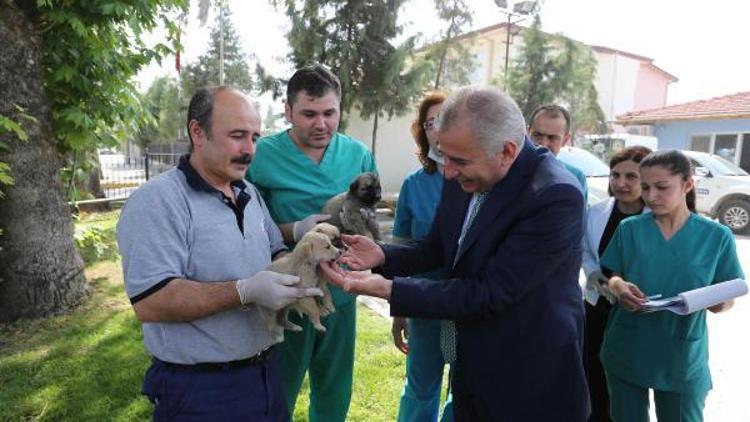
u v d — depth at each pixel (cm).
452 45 1644
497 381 214
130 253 194
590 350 338
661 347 279
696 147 1950
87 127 587
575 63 1980
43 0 496
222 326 209
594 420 338
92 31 572
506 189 207
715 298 253
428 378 324
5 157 532
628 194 334
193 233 206
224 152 210
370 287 205
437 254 264
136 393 419
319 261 212
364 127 1867
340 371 330
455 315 200
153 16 596
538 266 197
